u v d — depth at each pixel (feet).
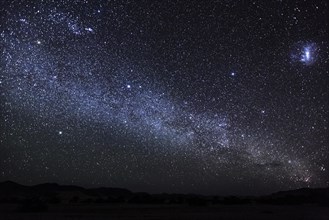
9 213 79.00
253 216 71.46
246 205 111.65
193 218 67.56
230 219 66.28
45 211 82.99
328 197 121.19
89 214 75.51
